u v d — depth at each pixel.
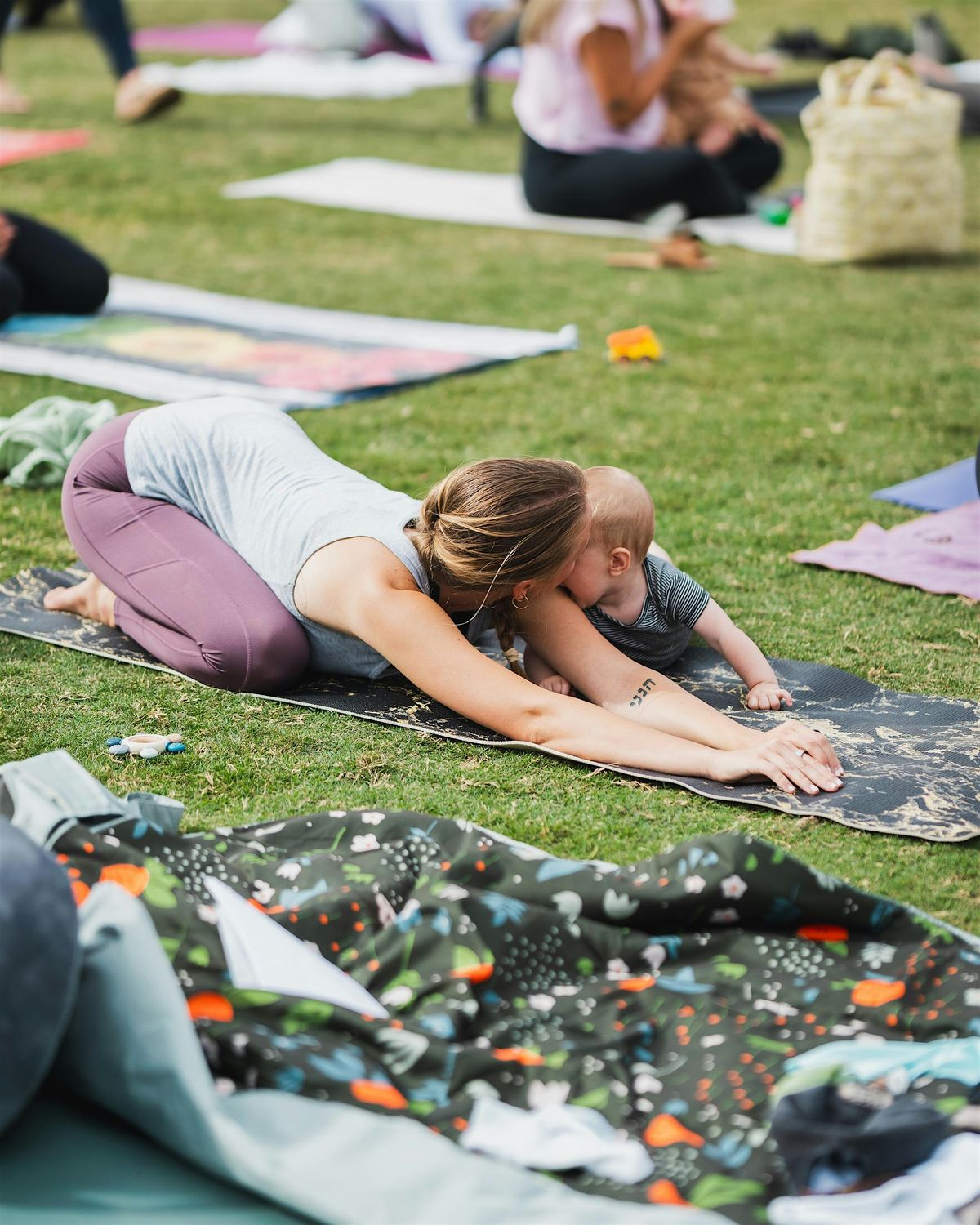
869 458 5.70
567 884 2.72
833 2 19.02
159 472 3.99
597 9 9.06
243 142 11.52
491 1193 1.96
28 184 9.87
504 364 6.76
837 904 2.68
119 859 2.58
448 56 15.44
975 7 18.38
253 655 3.69
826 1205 2.04
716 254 8.96
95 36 11.75
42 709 3.64
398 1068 2.31
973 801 3.25
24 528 4.85
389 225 9.35
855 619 4.30
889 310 7.81
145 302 7.49
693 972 2.62
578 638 3.64
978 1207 2.03
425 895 2.68
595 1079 2.32
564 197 9.59
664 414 6.14
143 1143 2.16
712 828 3.16
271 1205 2.03
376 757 3.44
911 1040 2.43
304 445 3.99
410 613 3.44
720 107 9.89
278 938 2.49
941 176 8.75
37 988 2.07
